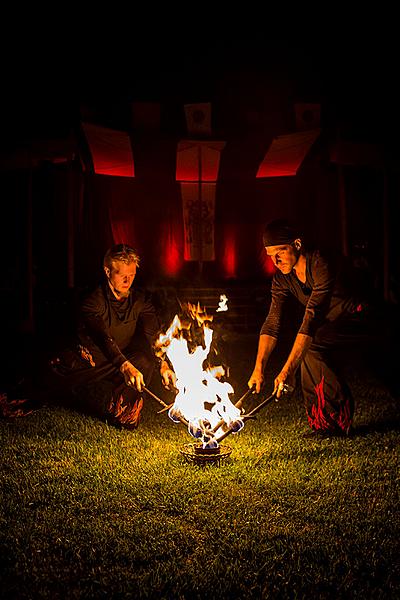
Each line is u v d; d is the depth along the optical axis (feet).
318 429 15.99
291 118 54.13
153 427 16.98
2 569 9.18
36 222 46.75
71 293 39.37
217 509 11.15
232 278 66.28
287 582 8.71
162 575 8.87
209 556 9.43
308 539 9.96
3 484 12.47
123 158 53.42
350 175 51.37
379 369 24.90
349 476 12.89
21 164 40.24
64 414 18.24
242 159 55.42
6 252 47.32
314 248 15.62
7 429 16.62
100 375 17.34
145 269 65.82
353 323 16.15
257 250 67.26
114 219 65.46
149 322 17.37
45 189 46.44
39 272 45.16
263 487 12.17
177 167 56.34
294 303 42.06
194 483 12.30
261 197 66.74
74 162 48.65
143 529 10.34
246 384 23.59
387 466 13.46
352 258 42.29
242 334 43.50
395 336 26.81
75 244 49.62
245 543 9.80
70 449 14.82
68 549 9.71
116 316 16.55
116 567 9.13
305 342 14.99
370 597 8.42
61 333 37.60
